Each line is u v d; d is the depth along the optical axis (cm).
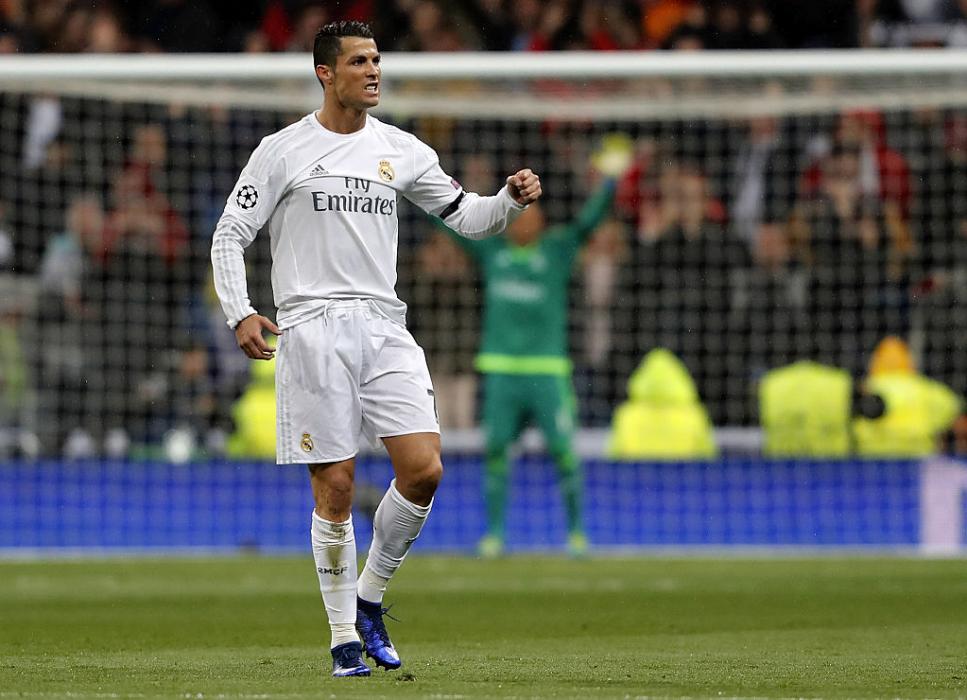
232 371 5328
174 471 4559
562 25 5981
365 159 1836
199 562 4178
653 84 5197
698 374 5300
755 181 5612
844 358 5269
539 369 4222
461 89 5322
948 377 5209
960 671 1825
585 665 1911
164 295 5466
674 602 3017
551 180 5719
